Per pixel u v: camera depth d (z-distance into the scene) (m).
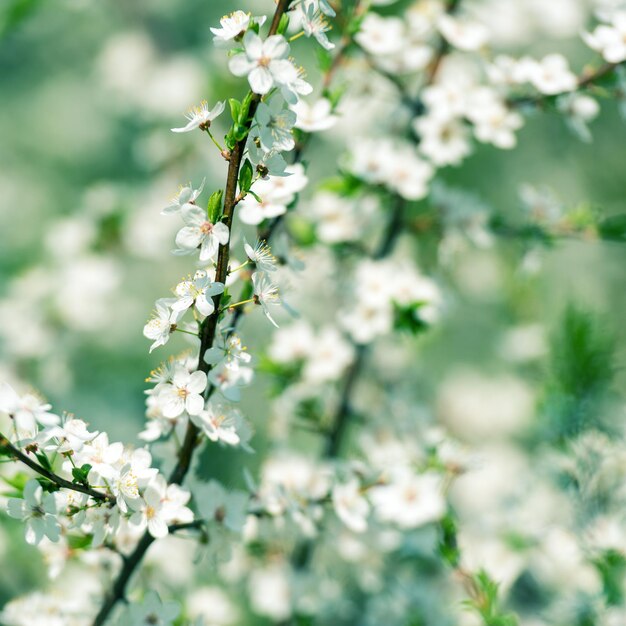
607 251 2.88
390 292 1.55
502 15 1.83
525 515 1.58
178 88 2.53
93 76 2.97
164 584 1.53
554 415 1.42
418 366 2.23
